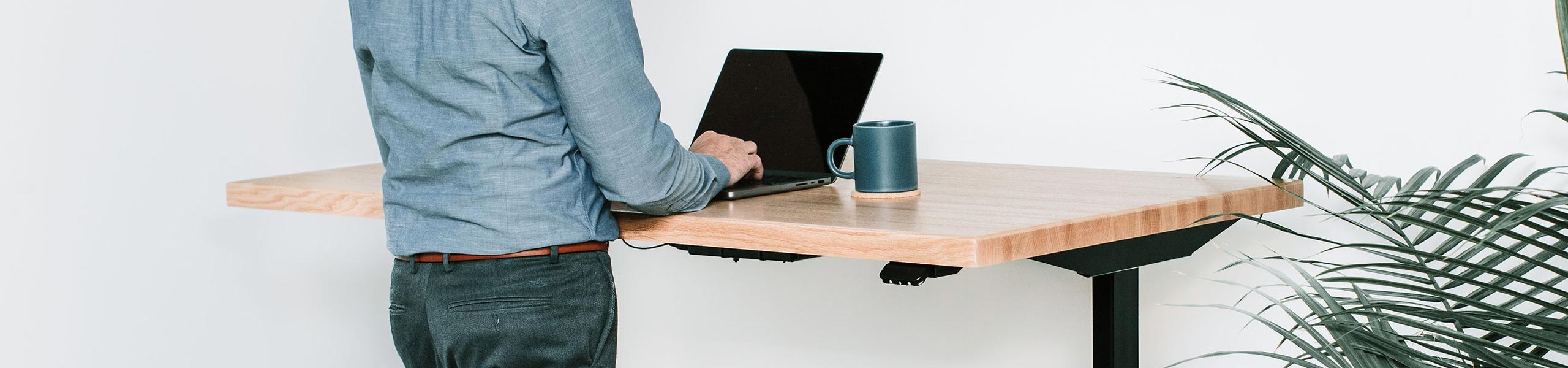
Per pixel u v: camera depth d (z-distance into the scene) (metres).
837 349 2.56
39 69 2.64
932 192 1.67
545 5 1.31
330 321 2.94
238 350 2.89
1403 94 1.84
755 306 2.66
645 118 1.39
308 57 2.82
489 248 1.44
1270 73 1.94
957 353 2.40
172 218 2.78
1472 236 1.20
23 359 2.70
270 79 2.82
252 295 2.89
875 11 2.31
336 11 2.80
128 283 2.76
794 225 1.38
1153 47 2.04
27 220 2.67
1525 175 1.75
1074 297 2.23
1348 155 1.90
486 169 1.41
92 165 2.70
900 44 2.29
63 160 2.68
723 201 1.62
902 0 2.28
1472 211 1.76
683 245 1.67
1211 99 1.98
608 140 1.37
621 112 1.36
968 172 1.92
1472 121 1.79
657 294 2.79
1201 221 1.42
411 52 1.42
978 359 2.38
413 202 1.48
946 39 2.24
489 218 1.43
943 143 2.28
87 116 2.68
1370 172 1.88
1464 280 1.25
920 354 2.45
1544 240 1.70
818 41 2.38
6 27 2.62
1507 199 1.30
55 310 2.71
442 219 1.47
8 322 2.68
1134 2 2.04
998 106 2.21
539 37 1.32
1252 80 1.96
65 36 2.65
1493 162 1.78
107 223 2.73
